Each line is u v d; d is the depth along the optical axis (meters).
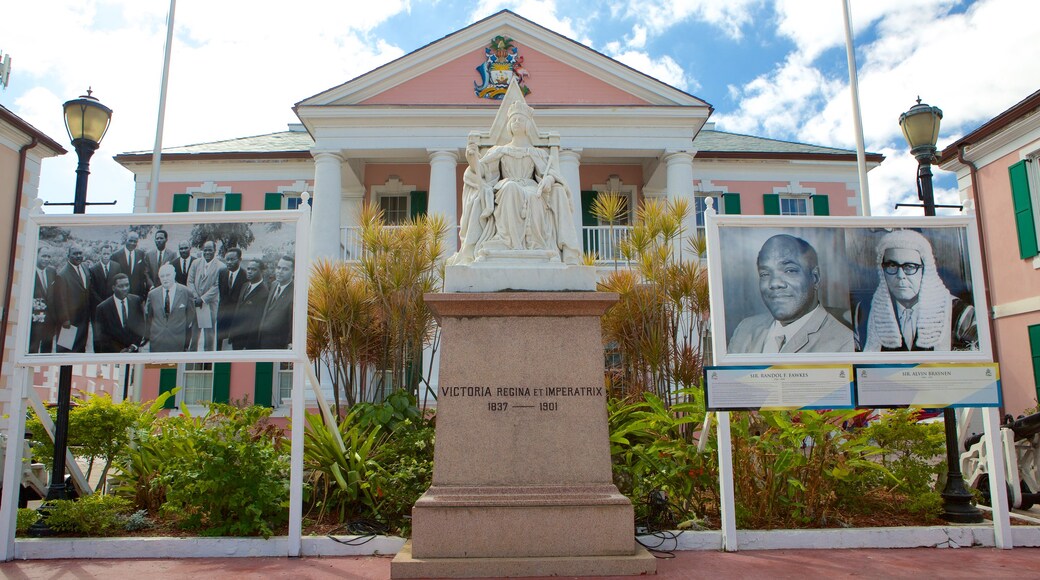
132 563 5.98
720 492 6.55
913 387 6.56
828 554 6.15
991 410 6.70
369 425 8.21
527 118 7.39
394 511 6.73
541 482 5.79
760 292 6.63
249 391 21.55
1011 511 8.05
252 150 25.41
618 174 24.06
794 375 6.48
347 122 20.59
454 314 6.07
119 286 6.59
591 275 6.38
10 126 16.20
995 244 16.59
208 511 6.71
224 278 6.59
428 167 23.92
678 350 9.69
